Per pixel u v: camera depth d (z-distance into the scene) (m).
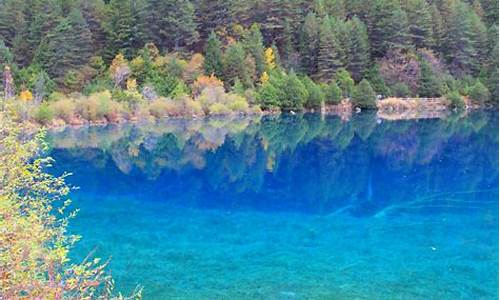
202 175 22.14
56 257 6.32
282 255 11.06
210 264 10.52
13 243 5.92
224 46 59.91
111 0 64.94
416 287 9.25
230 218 14.52
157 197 17.52
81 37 55.00
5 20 60.75
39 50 54.12
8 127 8.17
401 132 36.44
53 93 44.78
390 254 11.06
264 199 17.27
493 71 57.97
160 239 12.34
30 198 8.06
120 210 15.52
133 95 45.06
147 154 27.98
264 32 65.12
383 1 64.81
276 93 51.84
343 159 25.97
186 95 48.56
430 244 11.76
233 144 31.69
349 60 61.34
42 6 59.91
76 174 22.08
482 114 49.28
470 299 8.73
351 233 12.80
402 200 16.62
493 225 13.31
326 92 54.25
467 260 10.62
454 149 28.41
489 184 18.75
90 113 41.47
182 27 60.34
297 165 24.55
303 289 9.17
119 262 10.66
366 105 54.25
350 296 8.88
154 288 9.28
